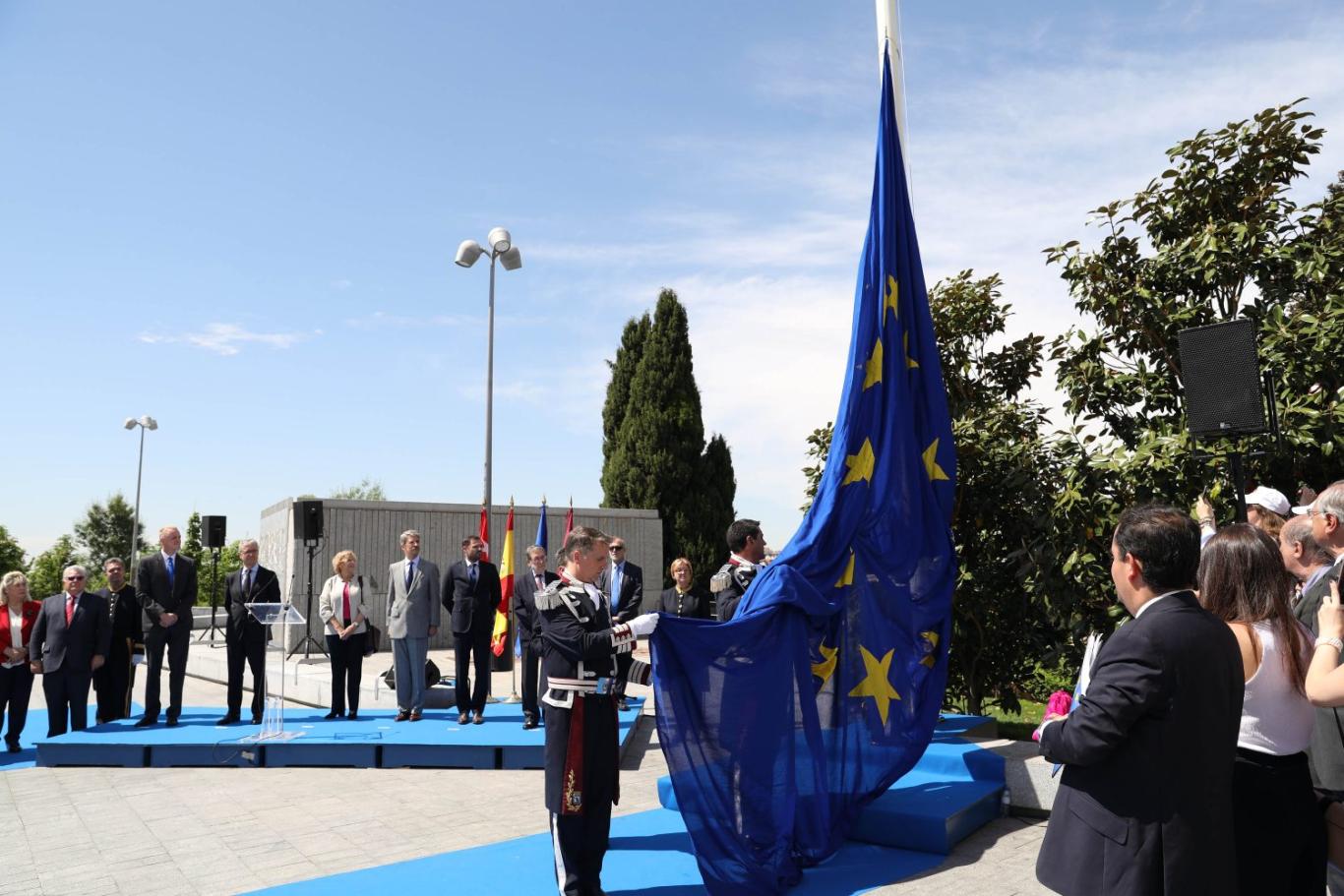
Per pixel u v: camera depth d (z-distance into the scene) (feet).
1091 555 24.82
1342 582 10.39
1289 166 25.94
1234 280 26.04
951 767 21.65
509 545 42.19
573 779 15.62
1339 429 22.39
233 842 20.59
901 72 24.99
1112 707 8.86
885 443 22.04
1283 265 25.53
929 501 22.76
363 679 48.44
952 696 30.27
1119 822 8.91
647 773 27.78
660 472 98.89
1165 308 26.00
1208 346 19.07
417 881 17.19
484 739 29.50
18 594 33.76
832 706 19.16
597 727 16.03
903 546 21.66
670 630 16.44
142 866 18.95
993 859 17.74
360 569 75.66
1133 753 8.96
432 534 79.46
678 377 101.50
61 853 20.08
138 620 37.50
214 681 57.72
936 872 17.01
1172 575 9.45
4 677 33.06
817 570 19.29
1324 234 25.29
